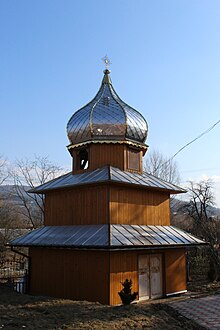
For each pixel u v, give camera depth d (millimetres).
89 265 16531
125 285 14312
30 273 19500
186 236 19406
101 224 17047
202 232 28141
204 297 16688
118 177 17531
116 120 19328
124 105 20344
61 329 10164
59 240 17297
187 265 24812
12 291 18641
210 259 25016
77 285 16859
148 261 17891
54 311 12617
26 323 10828
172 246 17547
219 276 23969
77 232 17344
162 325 11258
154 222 19141
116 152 19203
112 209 17031
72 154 20531
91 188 17906
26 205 46125
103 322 10977
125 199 17781
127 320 11352
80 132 19656
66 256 17688
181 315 12875
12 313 12422
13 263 30922
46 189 19422
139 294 17031
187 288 21312
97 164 19078
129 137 19594
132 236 16453
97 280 16062
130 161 19562
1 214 45156
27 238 19453
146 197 18969
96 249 15391
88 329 10188
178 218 45969
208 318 12477
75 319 11328
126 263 16547
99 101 20266
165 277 18453
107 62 22000
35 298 15680
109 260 15758
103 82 21453
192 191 43000
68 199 19031
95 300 15938
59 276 17812
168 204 20375
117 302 15680
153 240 16984
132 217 17922
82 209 18141
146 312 12734
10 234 41094
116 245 15016
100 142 19094
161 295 18188
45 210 20516
